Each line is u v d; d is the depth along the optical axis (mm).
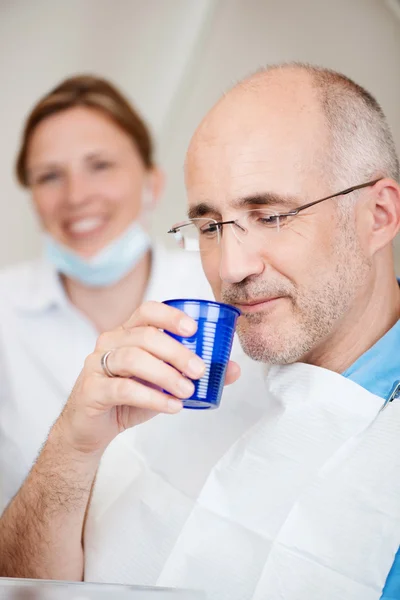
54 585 928
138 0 2820
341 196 1330
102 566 1413
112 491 1508
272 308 1312
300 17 2637
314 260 1307
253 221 1316
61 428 1315
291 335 1313
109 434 1304
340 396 1320
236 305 1333
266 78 1372
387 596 1141
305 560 1198
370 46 2568
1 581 950
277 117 1318
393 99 2576
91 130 2924
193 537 1325
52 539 1362
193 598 968
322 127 1333
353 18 2557
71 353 2840
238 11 2717
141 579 1376
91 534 1456
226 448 1465
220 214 1348
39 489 1349
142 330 1135
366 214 1371
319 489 1243
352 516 1193
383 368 1341
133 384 1140
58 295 2855
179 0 2766
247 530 1278
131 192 2895
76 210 2893
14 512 1396
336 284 1329
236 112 1338
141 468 1513
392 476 1194
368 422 1282
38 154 2973
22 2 2889
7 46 2945
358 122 1383
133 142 2926
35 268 2910
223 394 1549
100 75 2910
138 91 2902
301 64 1420
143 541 1406
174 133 2912
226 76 2812
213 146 1341
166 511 1414
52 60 2930
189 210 1413
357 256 1353
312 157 1312
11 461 2762
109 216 2887
